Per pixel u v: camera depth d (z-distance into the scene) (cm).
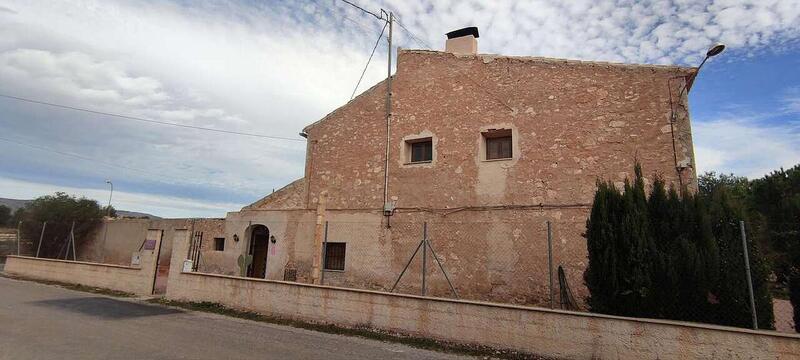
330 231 1321
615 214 675
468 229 1127
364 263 1248
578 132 1060
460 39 1427
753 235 638
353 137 1399
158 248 1302
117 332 726
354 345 711
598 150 1030
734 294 602
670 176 948
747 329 548
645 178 971
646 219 657
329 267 1312
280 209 1430
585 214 1006
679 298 625
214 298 1058
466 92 1228
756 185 1775
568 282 983
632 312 643
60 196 2609
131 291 1285
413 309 775
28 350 581
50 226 2464
